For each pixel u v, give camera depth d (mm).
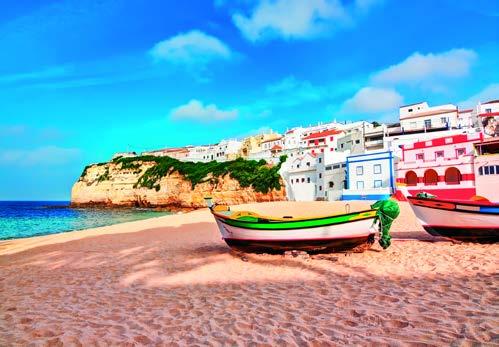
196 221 32438
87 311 7086
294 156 76375
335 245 11945
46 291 9039
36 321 6512
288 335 5254
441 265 9750
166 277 10219
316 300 7145
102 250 16688
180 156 111688
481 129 54562
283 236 12180
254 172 73438
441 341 4645
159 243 18625
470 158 36656
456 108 66188
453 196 37344
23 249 19094
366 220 11805
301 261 11312
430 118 64375
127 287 9180
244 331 5543
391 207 12031
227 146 105062
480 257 10570
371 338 4922
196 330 5695
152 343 5207
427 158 40094
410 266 9867
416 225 21047
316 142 79188
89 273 11266
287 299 7344
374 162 48562
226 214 13977
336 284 8383
